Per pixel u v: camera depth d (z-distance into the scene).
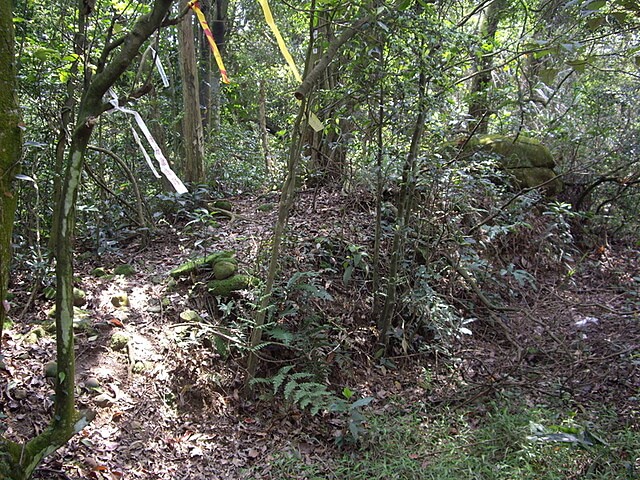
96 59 4.28
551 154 6.70
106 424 3.12
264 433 3.49
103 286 4.35
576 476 2.96
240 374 3.88
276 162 8.96
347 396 3.64
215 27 8.78
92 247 5.11
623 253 6.83
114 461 2.91
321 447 3.47
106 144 5.98
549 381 4.12
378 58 3.84
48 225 4.40
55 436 2.03
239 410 3.68
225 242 5.16
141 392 3.42
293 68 2.60
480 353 4.71
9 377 3.07
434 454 3.31
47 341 3.49
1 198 1.79
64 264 1.99
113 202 5.54
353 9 3.54
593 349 4.52
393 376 4.34
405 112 3.99
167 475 2.96
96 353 3.54
